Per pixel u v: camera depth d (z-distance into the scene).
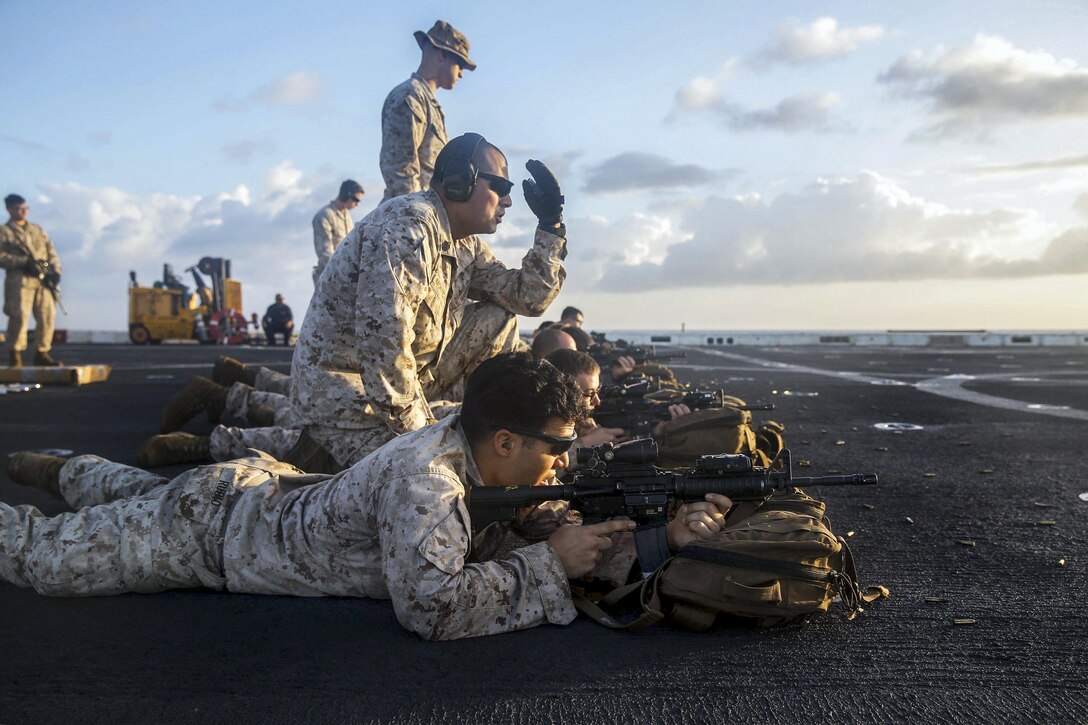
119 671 2.32
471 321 4.68
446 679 2.28
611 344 9.53
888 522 4.21
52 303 13.56
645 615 2.57
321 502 2.79
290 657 2.42
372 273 3.59
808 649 2.51
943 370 17.48
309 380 3.83
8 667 2.34
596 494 2.71
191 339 36.12
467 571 2.55
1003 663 2.41
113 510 2.93
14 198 12.52
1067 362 21.23
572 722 2.04
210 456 5.13
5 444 6.52
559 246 4.60
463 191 3.75
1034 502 4.67
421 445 2.57
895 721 2.05
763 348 31.61
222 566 2.84
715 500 2.70
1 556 2.88
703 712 2.10
